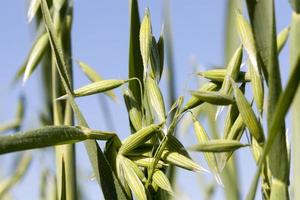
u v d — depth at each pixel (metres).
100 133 0.37
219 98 0.36
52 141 0.35
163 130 0.38
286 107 0.30
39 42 0.47
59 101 0.46
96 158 0.38
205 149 0.34
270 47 0.33
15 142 0.34
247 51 0.36
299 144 0.35
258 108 0.35
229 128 0.37
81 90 0.38
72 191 0.45
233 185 0.49
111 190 0.37
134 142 0.37
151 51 0.39
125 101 0.40
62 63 0.38
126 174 0.37
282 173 0.34
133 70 0.40
